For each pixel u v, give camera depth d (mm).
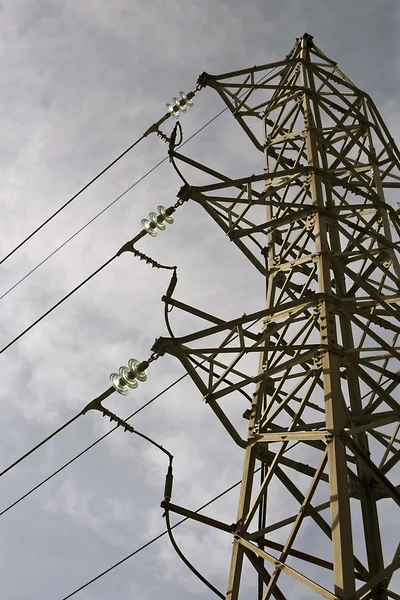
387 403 15766
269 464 16875
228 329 16547
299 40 27047
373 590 14516
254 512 15062
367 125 24625
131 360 16953
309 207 19000
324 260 17656
